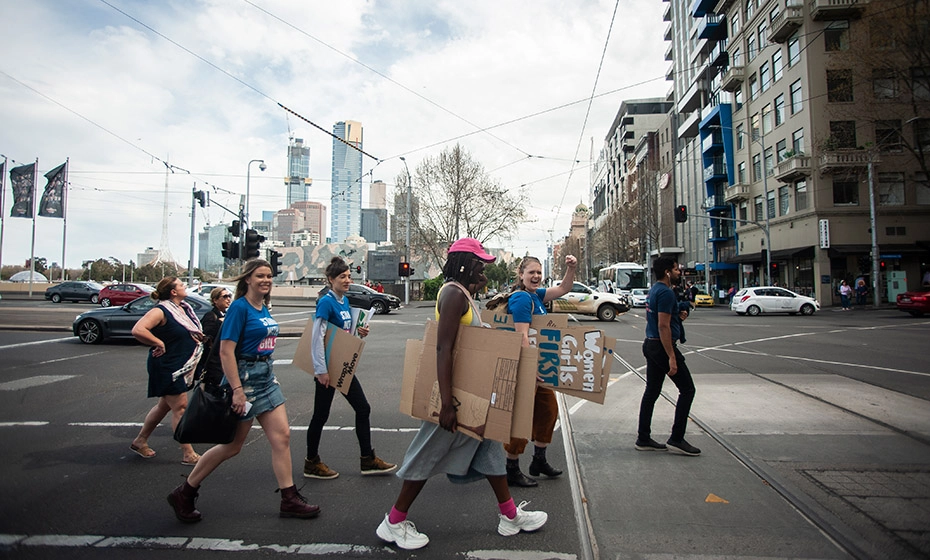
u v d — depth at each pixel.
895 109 30.50
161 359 4.95
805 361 10.35
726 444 5.09
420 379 3.20
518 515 3.38
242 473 4.55
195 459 4.84
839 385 7.83
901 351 11.77
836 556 3.05
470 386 3.05
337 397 7.61
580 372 4.08
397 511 3.21
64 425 6.12
